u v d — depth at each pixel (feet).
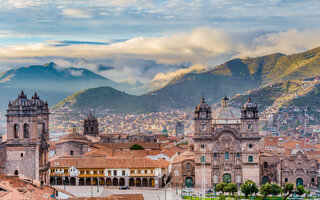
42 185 585.63
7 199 408.46
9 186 476.54
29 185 514.27
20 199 419.54
